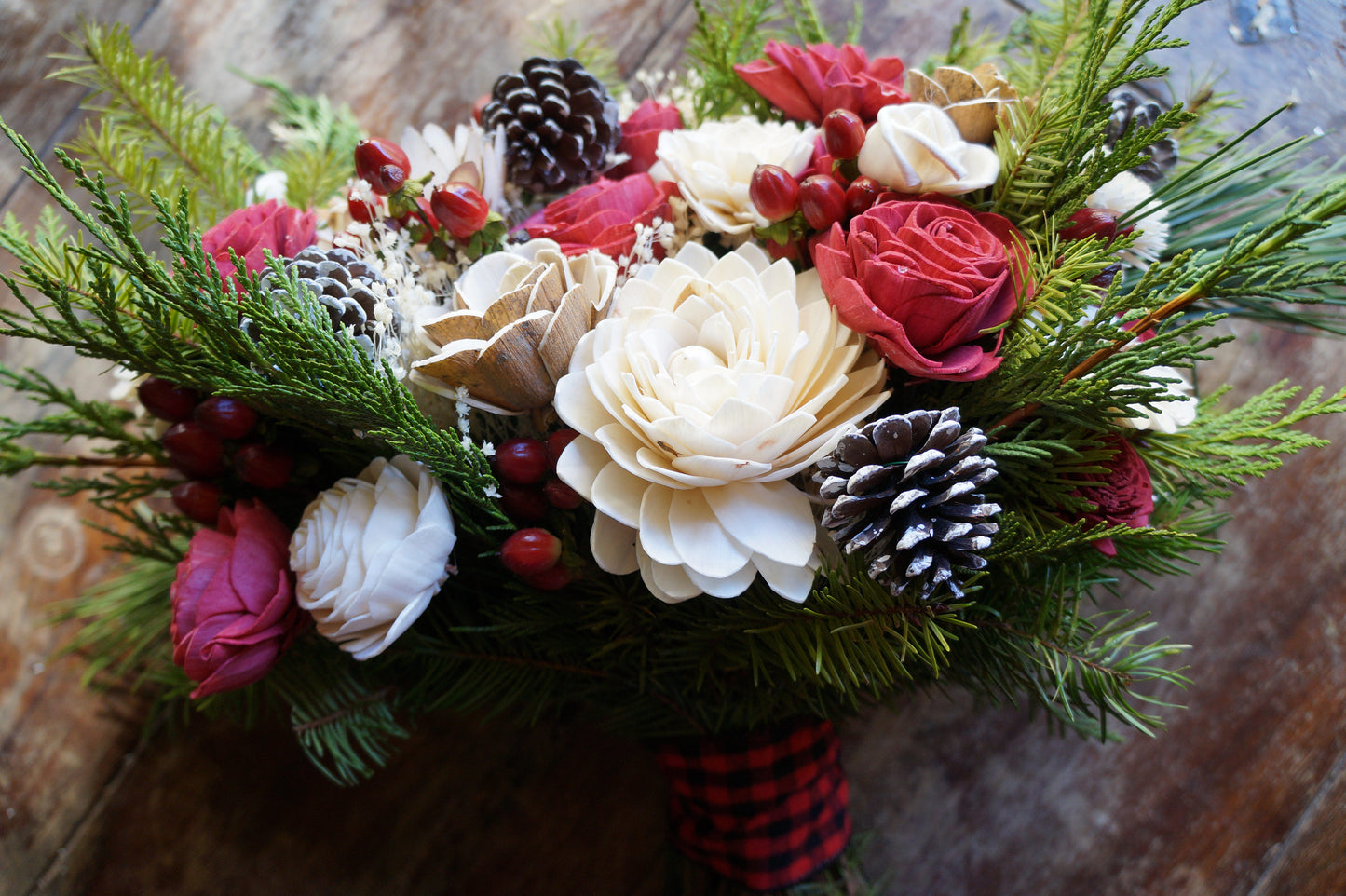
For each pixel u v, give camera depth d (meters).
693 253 0.43
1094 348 0.41
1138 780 0.55
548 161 0.47
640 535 0.40
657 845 0.55
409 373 0.43
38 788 0.55
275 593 0.44
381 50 0.59
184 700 0.56
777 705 0.47
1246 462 0.44
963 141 0.45
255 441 0.45
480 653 0.47
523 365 0.41
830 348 0.41
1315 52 0.52
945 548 0.40
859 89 0.46
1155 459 0.45
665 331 0.42
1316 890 0.54
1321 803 0.54
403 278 0.44
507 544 0.43
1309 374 0.55
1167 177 0.48
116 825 0.55
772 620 0.43
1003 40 0.52
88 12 0.59
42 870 0.55
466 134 0.47
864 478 0.39
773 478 0.41
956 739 0.56
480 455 0.42
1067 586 0.44
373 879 0.55
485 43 0.59
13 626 0.57
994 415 0.43
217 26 0.59
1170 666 0.55
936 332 0.41
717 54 0.50
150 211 0.49
